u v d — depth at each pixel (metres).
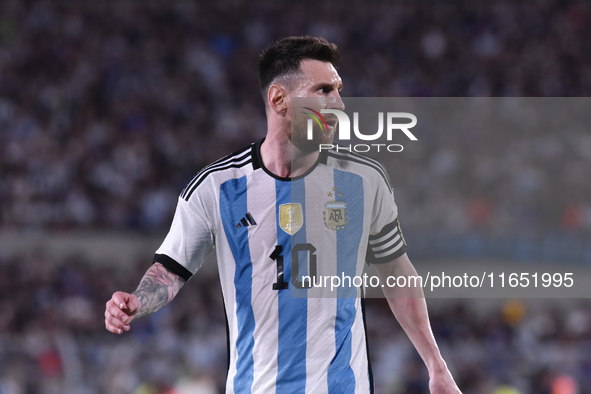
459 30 56.81
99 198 40.44
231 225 8.03
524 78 54.03
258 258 7.96
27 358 26.33
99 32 53.28
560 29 56.78
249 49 55.09
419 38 56.41
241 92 51.69
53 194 40.03
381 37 56.34
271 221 7.97
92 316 32.59
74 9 54.28
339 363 7.91
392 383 26.25
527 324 28.23
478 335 27.33
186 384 27.08
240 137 47.69
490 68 54.69
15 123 45.31
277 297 7.90
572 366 26.64
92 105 47.75
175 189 42.47
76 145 43.56
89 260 38.12
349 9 57.94
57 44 52.00
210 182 8.16
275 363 7.90
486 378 26.34
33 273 35.53
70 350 27.16
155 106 48.75
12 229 38.03
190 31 54.88
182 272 8.20
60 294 34.44
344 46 56.06
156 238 39.34
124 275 36.78
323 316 7.92
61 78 49.59
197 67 52.34
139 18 54.69
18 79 49.19
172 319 30.61
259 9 57.38
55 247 37.88
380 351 27.05
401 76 54.25
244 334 8.06
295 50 8.01
